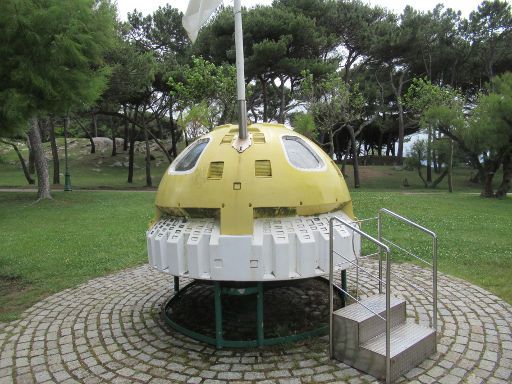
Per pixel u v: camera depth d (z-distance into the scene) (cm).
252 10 2300
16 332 456
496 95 1798
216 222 389
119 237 963
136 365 378
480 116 1861
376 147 4922
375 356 345
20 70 592
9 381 357
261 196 373
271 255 372
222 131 437
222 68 1855
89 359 391
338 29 2506
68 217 1295
